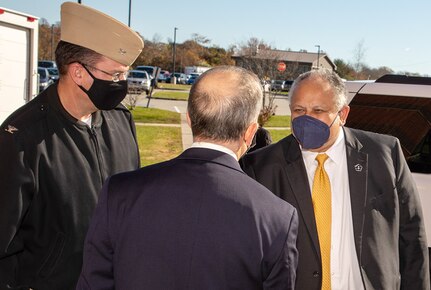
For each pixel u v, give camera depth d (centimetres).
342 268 207
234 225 138
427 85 349
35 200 187
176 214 139
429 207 336
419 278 215
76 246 194
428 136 354
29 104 197
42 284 191
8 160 179
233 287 137
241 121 148
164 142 1205
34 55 674
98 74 194
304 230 204
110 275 149
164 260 137
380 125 356
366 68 3859
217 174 143
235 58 4266
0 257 177
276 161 215
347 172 213
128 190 146
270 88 2198
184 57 6712
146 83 3005
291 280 145
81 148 200
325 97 204
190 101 152
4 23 617
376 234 202
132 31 195
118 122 229
